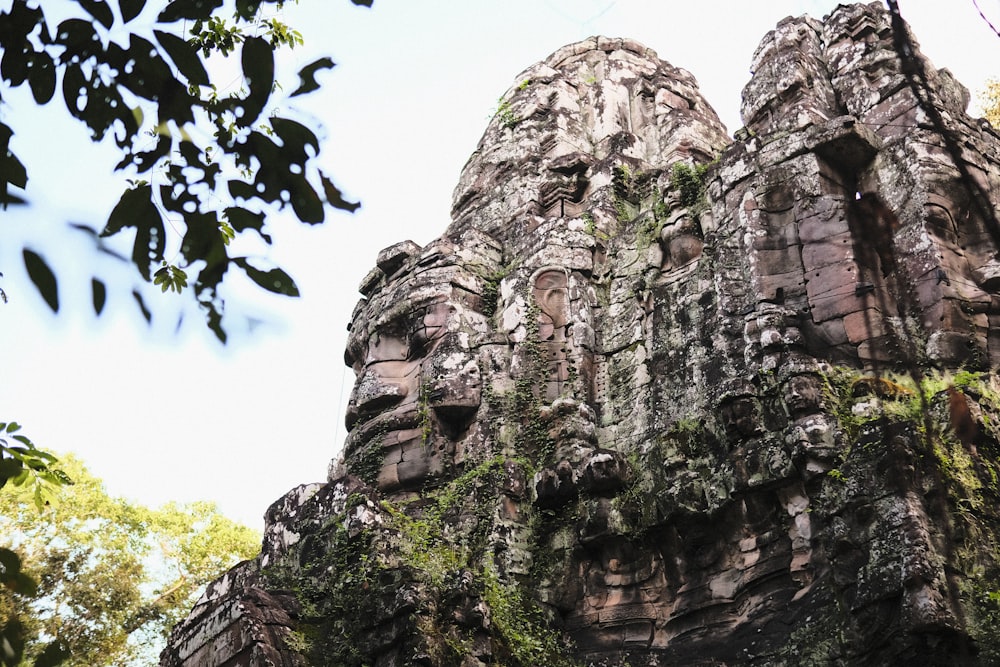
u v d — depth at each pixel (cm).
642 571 1797
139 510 2917
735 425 1747
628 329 2102
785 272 1895
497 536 1872
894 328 1780
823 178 1938
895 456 1508
